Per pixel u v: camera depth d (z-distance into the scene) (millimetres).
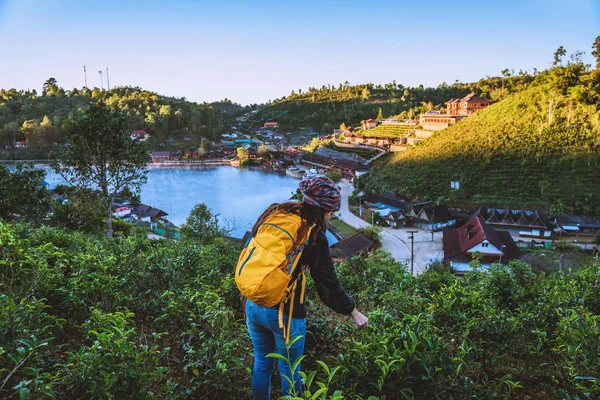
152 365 3625
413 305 4805
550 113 78688
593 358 3535
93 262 5551
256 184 102062
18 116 171375
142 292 5535
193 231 28172
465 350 3494
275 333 2801
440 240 55719
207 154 156000
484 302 5031
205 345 3701
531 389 3943
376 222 64625
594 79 84062
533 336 4633
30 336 3191
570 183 64688
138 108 192750
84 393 2781
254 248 2682
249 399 3557
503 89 151125
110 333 2975
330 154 123188
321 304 5996
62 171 23719
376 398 2537
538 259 39656
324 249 2822
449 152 81688
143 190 93688
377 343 3107
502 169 71875
